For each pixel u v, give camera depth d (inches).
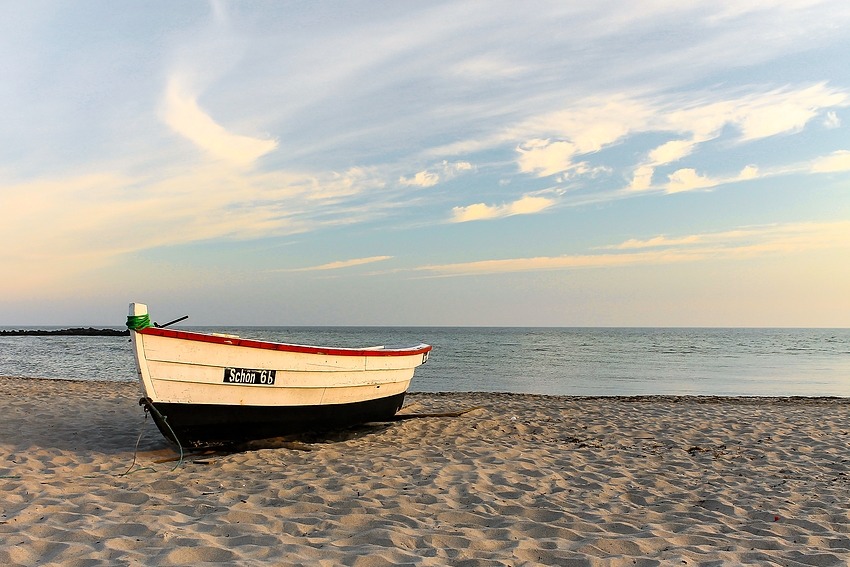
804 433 356.5
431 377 922.1
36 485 207.2
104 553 139.9
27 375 887.7
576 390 765.3
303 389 304.5
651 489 227.1
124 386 611.2
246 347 273.9
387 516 181.6
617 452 300.5
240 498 198.1
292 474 237.1
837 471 261.0
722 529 178.2
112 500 192.5
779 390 765.3
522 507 195.6
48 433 319.6
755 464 274.4
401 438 337.7
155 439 311.0
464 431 361.1
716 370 1062.4
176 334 252.1
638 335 3789.4
